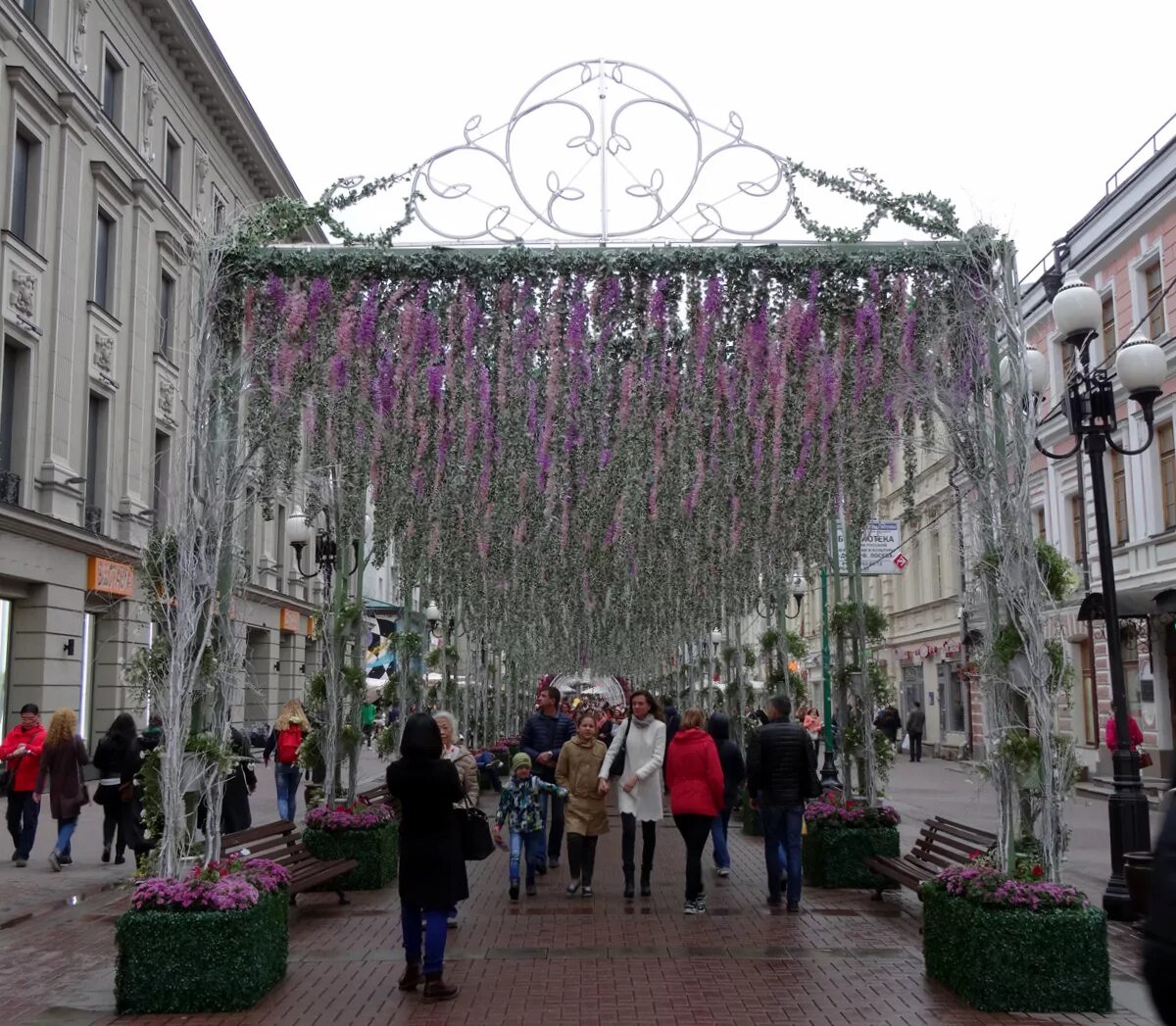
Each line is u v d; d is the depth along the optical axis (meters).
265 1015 6.38
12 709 22.42
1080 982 6.36
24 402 22.47
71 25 24.14
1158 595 18.70
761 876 11.69
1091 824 16.66
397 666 16.97
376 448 9.06
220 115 32.50
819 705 43.34
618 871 12.17
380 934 8.72
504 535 13.91
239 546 7.93
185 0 28.48
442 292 8.28
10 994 6.94
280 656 38.22
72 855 13.70
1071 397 10.25
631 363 8.42
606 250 8.24
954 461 8.31
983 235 8.00
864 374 8.16
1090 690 24.36
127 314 26.83
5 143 21.72
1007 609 7.51
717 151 8.44
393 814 11.85
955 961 6.75
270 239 8.23
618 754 10.70
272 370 8.09
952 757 32.38
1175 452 20.94
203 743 7.32
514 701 33.12
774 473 10.71
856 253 8.13
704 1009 6.45
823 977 7.21
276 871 7.37
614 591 19.91
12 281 21.84
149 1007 6.45
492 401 8.58
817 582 28.80
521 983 7.10
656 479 11.53
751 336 8.20
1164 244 20.94
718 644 26.34
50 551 22.95
